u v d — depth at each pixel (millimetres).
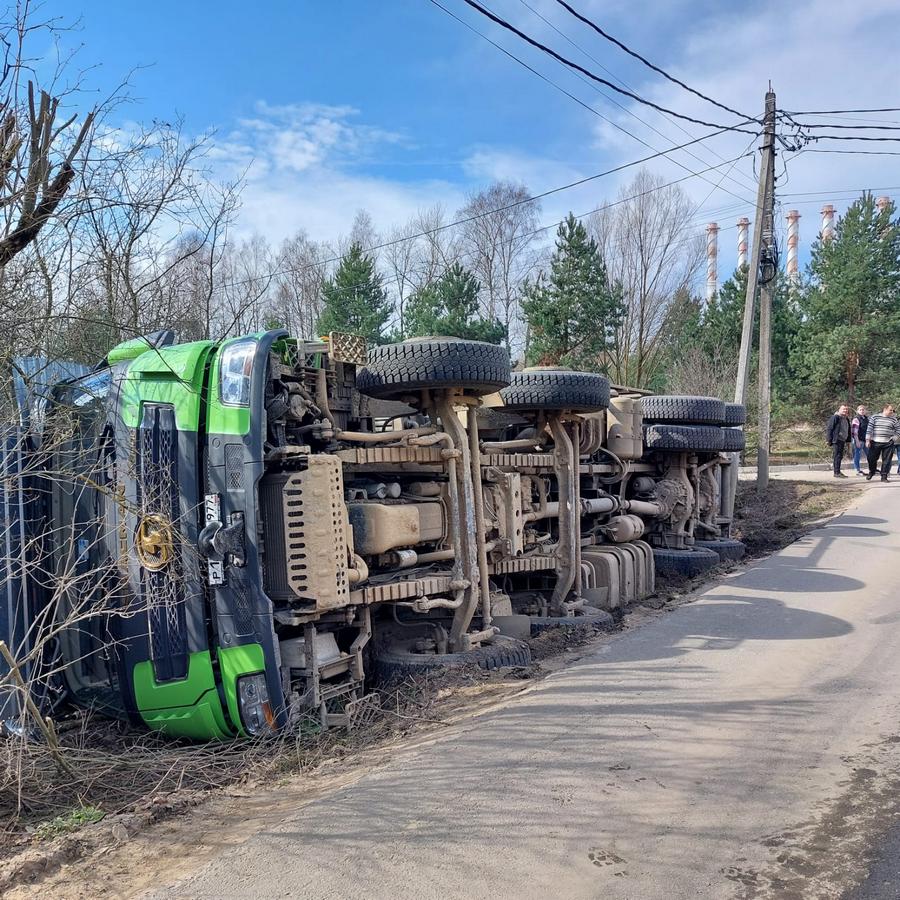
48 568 5422
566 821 3457
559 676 5484
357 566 5281
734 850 3219
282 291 32625
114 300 9000
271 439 5195
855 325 32250
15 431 5031
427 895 2945
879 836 3293
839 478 18125
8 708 5191
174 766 4668
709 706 4805
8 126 4582
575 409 7508
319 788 4117
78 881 3219
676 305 38781
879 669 5410
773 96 16750
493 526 6754
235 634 4895
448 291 30781
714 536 11539
